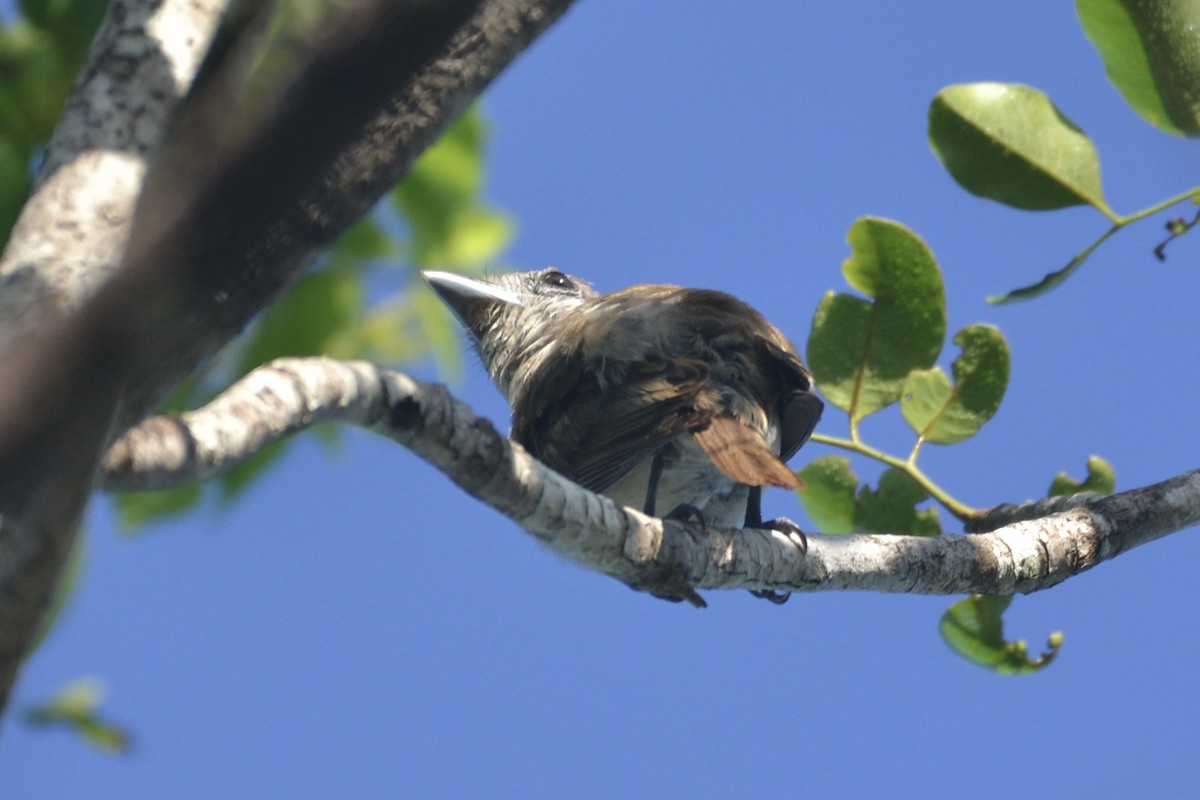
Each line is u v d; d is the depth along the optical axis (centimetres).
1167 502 959
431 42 208
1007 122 921
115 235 469
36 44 680
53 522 309
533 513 703
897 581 901
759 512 956
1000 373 983
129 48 509
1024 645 994
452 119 335
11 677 365
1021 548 924
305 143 205
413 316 918
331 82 206
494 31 362
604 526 759
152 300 199
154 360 209
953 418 992
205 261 202
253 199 204
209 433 494
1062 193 921
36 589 331
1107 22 898
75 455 218
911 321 979
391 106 305
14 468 193
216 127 206
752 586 863
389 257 855
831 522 1023
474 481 659
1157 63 895
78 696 889
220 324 266
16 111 673
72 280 448
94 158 484
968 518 999
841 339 989
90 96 499
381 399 583
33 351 194
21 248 458
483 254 873
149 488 474
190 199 202
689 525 837
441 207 861
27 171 666
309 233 272
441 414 618
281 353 802
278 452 805
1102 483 1010
